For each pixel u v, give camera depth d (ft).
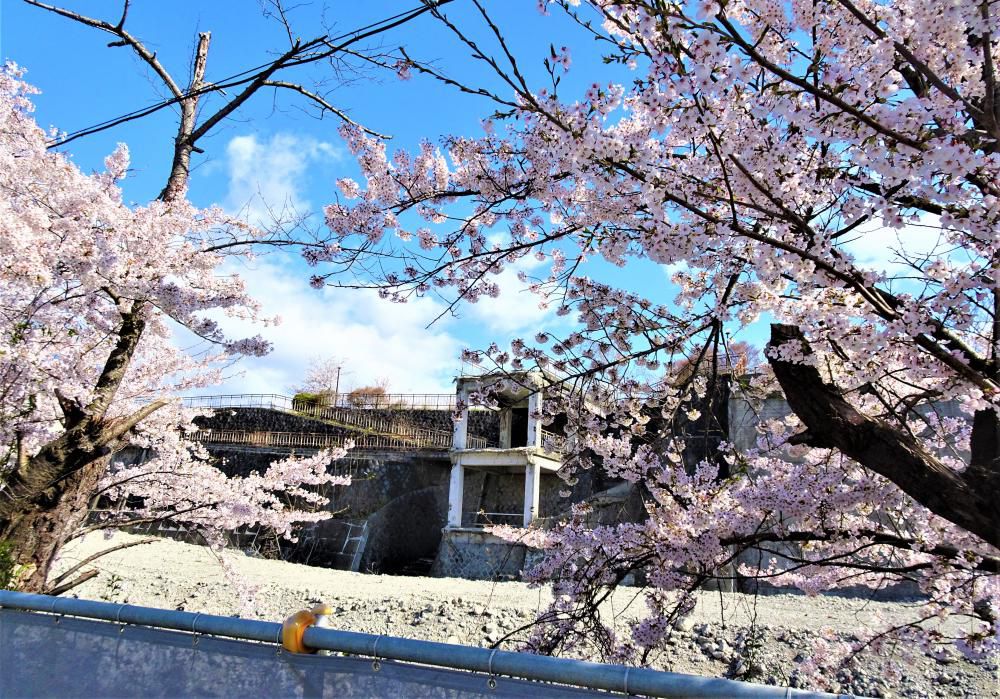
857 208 10.71
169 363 32.58
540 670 5.59
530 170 14.34
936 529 15.56
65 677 7.70
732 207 10.57
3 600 8.69
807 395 11.75
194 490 29.99
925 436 19.99
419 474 101.04
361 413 115.14
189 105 25.93
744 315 15.79
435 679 5.92
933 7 9.89
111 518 29.89
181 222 22.98
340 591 49.75
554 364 18.48
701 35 9.11
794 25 12.02
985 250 10.76
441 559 87.45
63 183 21.06
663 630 15.23
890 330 10.61
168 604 43.21
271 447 108.06
